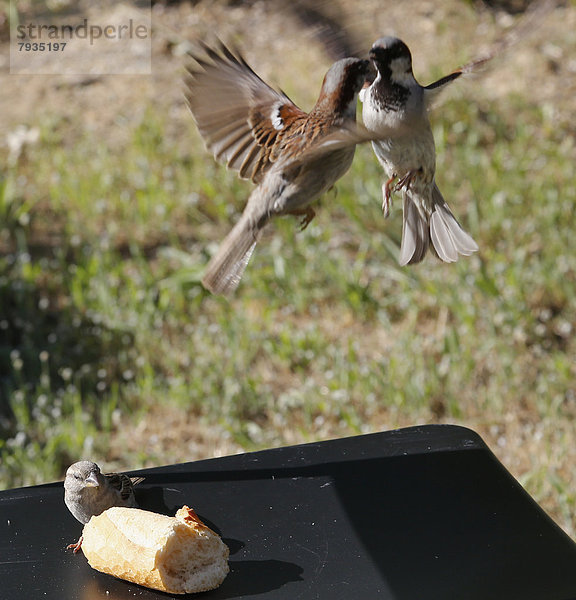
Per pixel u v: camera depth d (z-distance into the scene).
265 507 5.76
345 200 13.54
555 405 10.50
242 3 18.98
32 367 11.59
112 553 5.10
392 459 6.18
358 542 5.39
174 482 6.09
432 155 5.64
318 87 16.23
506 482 5.91
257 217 5.17
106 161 15.03
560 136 15.15
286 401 10.93
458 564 5.17
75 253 13.60
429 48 17.20
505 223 13.17
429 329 12.03
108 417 10.66
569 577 5.03
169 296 12.50
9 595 5.08
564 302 12.12
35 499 5.97
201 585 5.00
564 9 18.38
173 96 16.91
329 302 12.56
